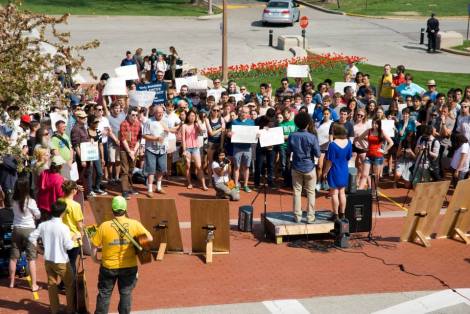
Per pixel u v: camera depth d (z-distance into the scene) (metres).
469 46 47.69
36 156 15.46
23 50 14.80
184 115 21.92
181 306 13.48
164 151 20.25
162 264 15.57
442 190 16.83
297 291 14.29
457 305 13.89
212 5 64.75
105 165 21.36
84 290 12.94
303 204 19.97
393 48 47.62
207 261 15.58
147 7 60.97
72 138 19.34
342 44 48.22
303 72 27.20
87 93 19.92
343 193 16.75
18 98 14.66
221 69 37.41
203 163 22.06
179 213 19.08
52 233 12.80
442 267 15.70
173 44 46.00
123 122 19.97
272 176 21.36
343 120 19.94
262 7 65.50
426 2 66.50
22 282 14.59
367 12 61.88
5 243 14.69
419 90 28.20
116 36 48.22
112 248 12.23
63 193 14.02
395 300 14.00
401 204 20.25
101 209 15.99
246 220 17.61
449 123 21.67
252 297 13.97
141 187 21.28
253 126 20.31
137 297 13.84
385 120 20.53
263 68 37.53
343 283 14.73
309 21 58.06
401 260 16.00
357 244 16.92
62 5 58.53
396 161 21.62
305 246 16.69
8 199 16.98
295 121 16.67
